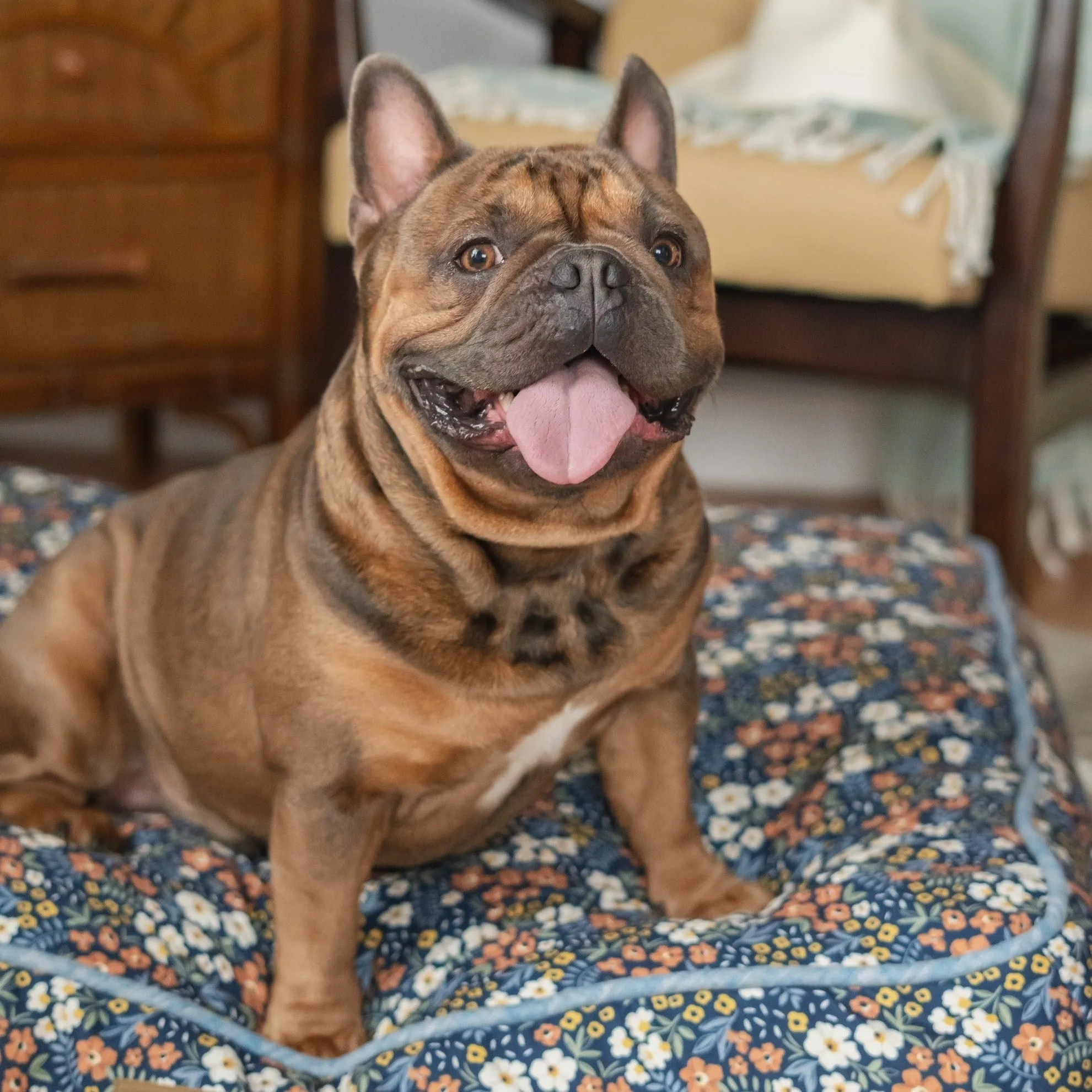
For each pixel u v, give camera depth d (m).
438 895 1.86
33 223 3.30
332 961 1.64
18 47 3.18
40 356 3.37
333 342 3.52
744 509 2.88
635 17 4.21
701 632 2.39
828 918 1.64
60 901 1.66
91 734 1.99
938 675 2.23
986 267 2.90
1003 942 1.56
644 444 1.48
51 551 2.57
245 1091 1.54
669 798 1.86
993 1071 1.48
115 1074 1.53
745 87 3.81
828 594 2.50
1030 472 3.07
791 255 2.99
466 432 1.47
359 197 1.69
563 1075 1.50
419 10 4.62
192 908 1.77
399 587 1.57
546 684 1.62
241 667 1.77
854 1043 1.50
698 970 1.56
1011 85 3.94
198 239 3.52
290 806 1.63
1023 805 1.88
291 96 3.53
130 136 3.35
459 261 1.51
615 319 1.38
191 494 1.97
